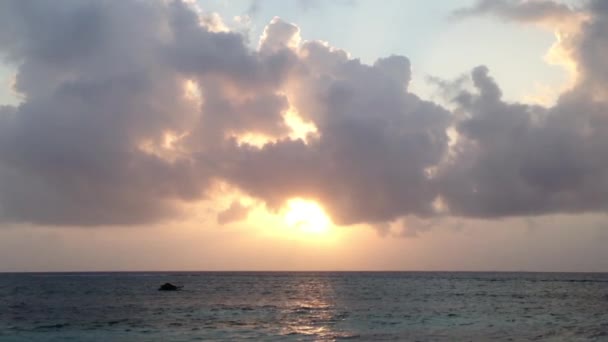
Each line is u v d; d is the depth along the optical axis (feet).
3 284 588.50
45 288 487.61
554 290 455.22
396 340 162.71
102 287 508.12
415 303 304.71
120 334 176.04
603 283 631.15
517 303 304.09
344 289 472.85
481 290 453.17
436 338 166.81
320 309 265.54
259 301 320.50
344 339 165.37
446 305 289.74
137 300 326.85
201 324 201.98
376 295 381.81
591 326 195.42
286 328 190.80
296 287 513.45
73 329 187.62
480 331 182.19
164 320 214.69
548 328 189.78
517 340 162.20
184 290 451.53
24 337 169.99
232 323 205.57
